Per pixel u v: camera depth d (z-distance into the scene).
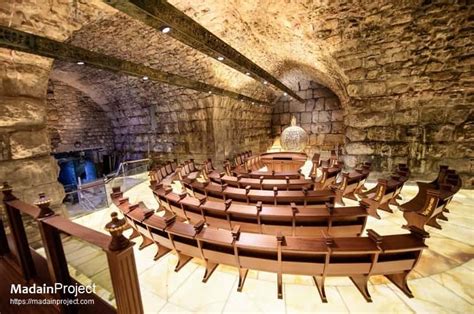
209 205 2.79
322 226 2.51
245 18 3.87
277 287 2.04
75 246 2.77
